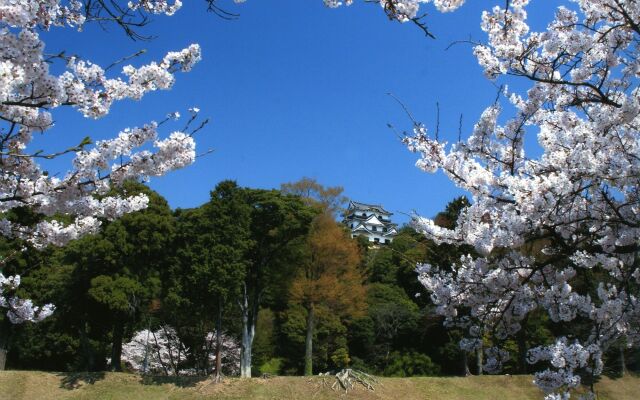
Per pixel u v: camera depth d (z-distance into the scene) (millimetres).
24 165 4801
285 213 22344
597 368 4719
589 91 5586
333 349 27594
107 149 4820
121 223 20406
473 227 5734
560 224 4934
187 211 21844
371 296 29547
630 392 17984
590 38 5230
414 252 16422
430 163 5824
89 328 23172
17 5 3611
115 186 5094
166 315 22672
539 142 5672
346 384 19203
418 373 25281
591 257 5742
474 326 6211
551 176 4820
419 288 30172
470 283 5773
